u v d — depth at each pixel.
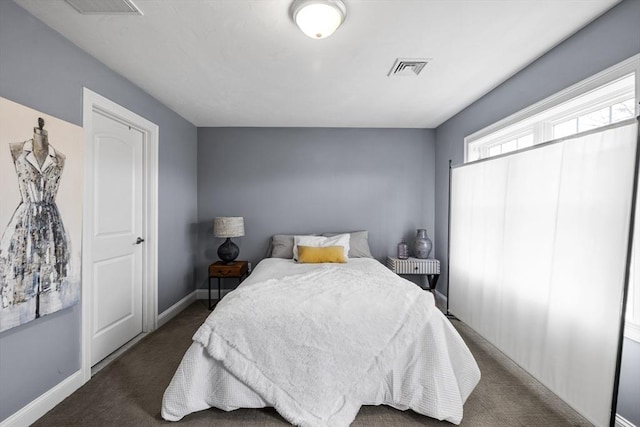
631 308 1.55
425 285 4.14
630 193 1.34
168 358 2.42
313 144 4.10
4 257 1.48
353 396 1.68
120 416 1.72
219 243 4.08
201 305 3.79
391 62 2.27
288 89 2.79
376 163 4.12
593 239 1.51
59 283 1.78
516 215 2.08
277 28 1.84
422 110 3.40
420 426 1.65
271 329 1.73
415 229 4.14
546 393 1.95
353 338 1.73
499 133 2.71
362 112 3.47
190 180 3.86
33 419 1.67
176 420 1.68
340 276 2.53
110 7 1.63
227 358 1.68
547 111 2.10
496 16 1.72
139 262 2.90
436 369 1.70
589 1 1.59
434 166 4.13
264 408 1.80
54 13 1.67
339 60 2.24
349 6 1.63
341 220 4.12
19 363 1.61
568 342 1.65
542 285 1.84
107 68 2.30
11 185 1.50
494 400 1.87
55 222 1.75
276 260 3.53
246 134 4.07
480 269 2.53
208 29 1.84
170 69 2.37
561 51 1.98
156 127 2.99
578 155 1.59
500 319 2.26
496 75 2.49
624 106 1.77
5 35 1.54
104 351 2.42
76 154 1.91
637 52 1.51
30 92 1.67
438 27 1.83
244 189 4.09
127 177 2.70
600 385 1.47
